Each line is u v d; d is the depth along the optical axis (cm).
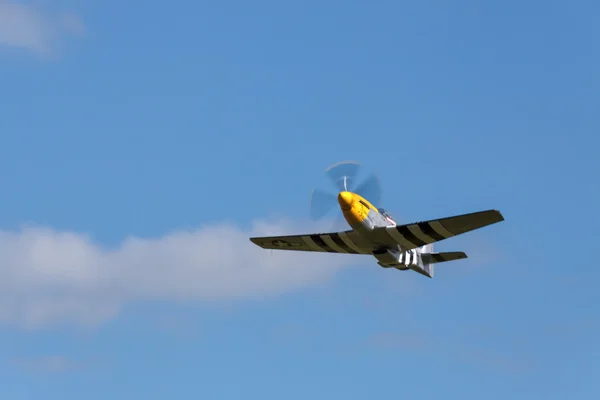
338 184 6669
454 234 6481
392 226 6588
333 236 6944
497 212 6091
